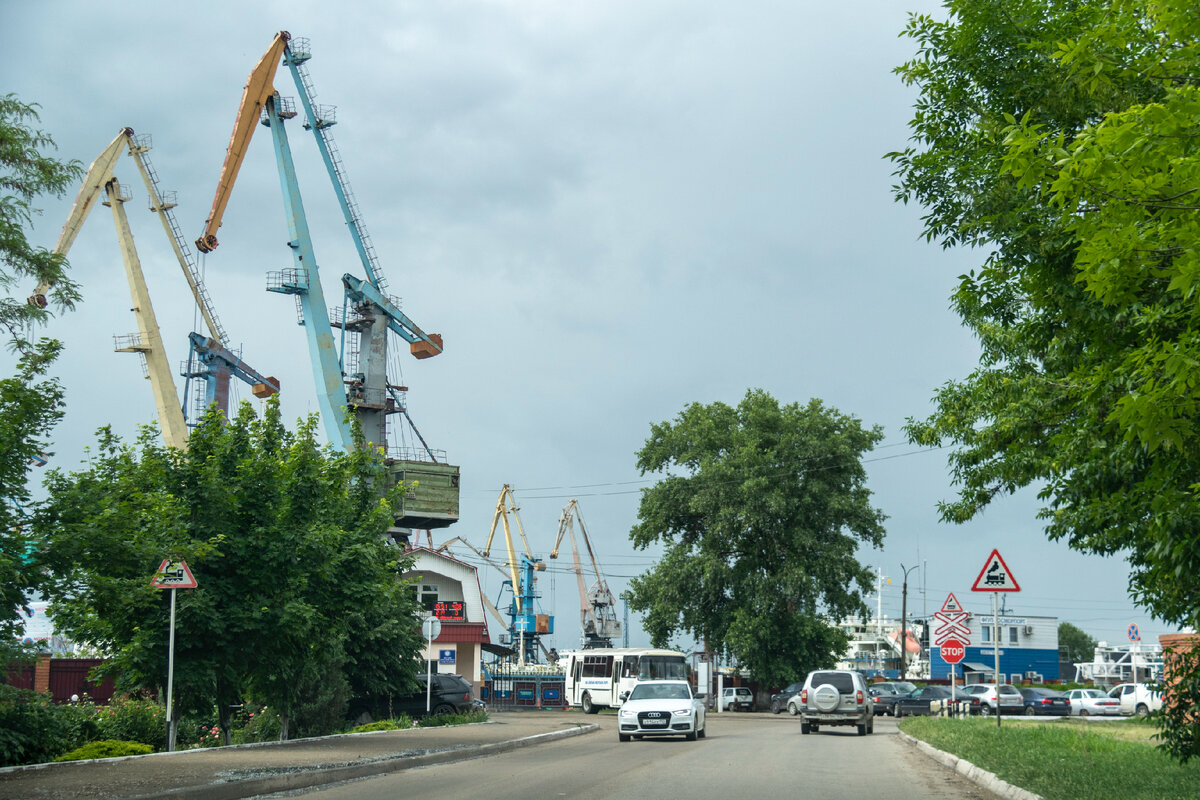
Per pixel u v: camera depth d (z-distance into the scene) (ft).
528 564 341.41
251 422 76.43
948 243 39.04
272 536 69.87
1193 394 21.40
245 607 68.13
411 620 104.32
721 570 192.24
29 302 42.22
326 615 76.54
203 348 230.07
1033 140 24.04
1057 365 40.16
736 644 186.29
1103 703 167.53
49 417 51.13
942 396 63.46
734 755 72.08
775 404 207.21
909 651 390.01
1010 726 96.53
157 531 61.62
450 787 48.14
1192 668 40.50
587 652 173.17
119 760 53.26
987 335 57.16
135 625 66.74
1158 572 33.71
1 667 50.67
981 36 36.91
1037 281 33.30
